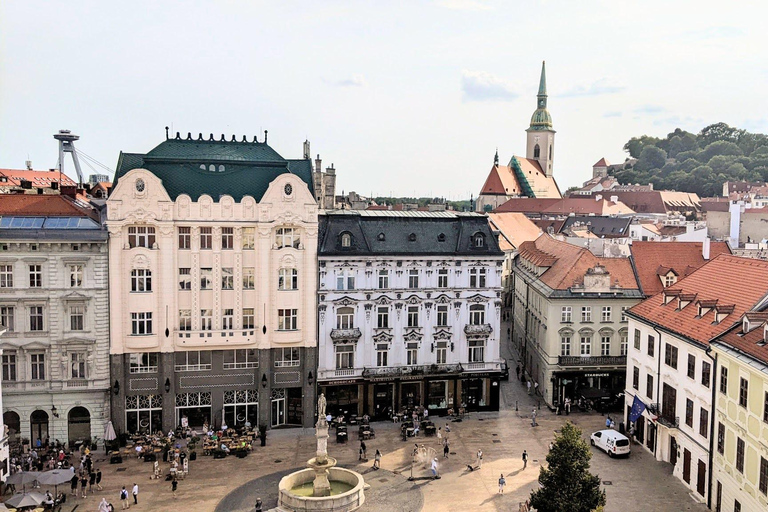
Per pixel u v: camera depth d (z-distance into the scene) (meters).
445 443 67.00
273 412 75.38
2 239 66.25
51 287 68.00
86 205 79.19
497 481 60.72
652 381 68.50
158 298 70.88
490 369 80.94
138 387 71.25
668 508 55.16
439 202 101.50
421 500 56.47
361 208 103.75
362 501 54.25
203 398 73.38
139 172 69.12
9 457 61.84
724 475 52.78
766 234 144.50
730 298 61.44
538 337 90.75
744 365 49.09
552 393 83.44
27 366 68.31
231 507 55.50
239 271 72.56
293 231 74.12
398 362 78.88
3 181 160.25
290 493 53.22
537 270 95.44
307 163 78.38
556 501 46.25
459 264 79.50
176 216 70.50
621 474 62.56
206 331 71.62
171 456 65.81
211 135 77.31
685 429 60.66
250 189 74.00
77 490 58.03
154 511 54.75
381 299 77.56
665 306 69.31
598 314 84.00
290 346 74.75
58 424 69.19
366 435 71.75
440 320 79.94
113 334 69.94
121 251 69.38
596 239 108.00
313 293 74.75
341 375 76.50
